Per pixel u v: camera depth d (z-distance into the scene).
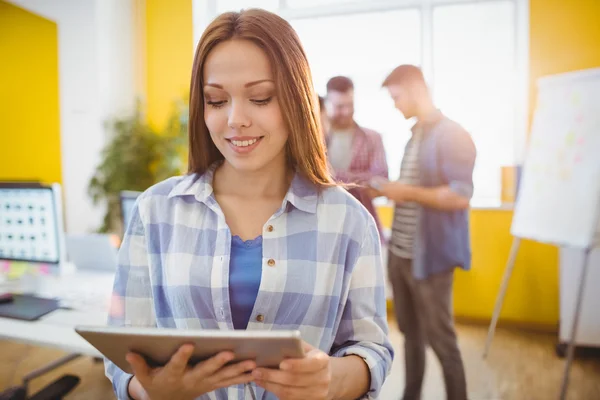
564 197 2.52
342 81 2.29
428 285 2.01
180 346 0.59
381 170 2.25
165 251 0.82
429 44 3.75
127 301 0.82
